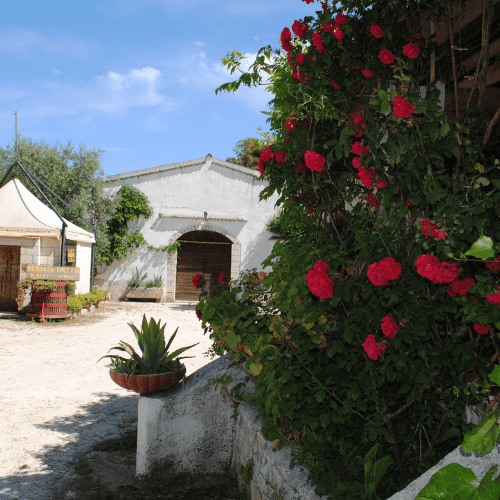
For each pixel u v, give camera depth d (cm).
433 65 232
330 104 248
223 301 295
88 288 1445
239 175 1750
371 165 212
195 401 325
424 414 190
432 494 98
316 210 287
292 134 297
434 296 178
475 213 159
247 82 295
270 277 249
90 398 514
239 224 1739
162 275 1698
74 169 1650
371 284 191
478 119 196
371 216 229
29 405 480
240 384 314
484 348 200
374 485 154
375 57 247
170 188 1720
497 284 151
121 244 1670
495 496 95
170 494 296
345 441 207
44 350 752
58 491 300
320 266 197
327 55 254
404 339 171
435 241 167
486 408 172
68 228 1186
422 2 224
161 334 354
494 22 238
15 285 1227
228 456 331
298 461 232
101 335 922
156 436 319
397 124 198
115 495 294
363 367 210
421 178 192
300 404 218
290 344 222
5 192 1202
